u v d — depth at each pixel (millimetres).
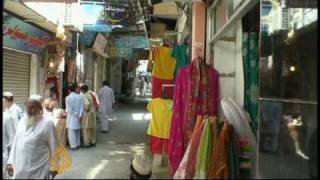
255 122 6246
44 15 11383
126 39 25344
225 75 7535
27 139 5680
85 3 14812
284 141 4320
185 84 6676
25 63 13562
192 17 9445
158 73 9188
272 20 4996
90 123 11891
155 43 17562
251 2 5824
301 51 4074
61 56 15141
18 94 13031
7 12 10195
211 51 8562
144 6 13281
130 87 40062
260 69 5359
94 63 25734
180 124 6570
